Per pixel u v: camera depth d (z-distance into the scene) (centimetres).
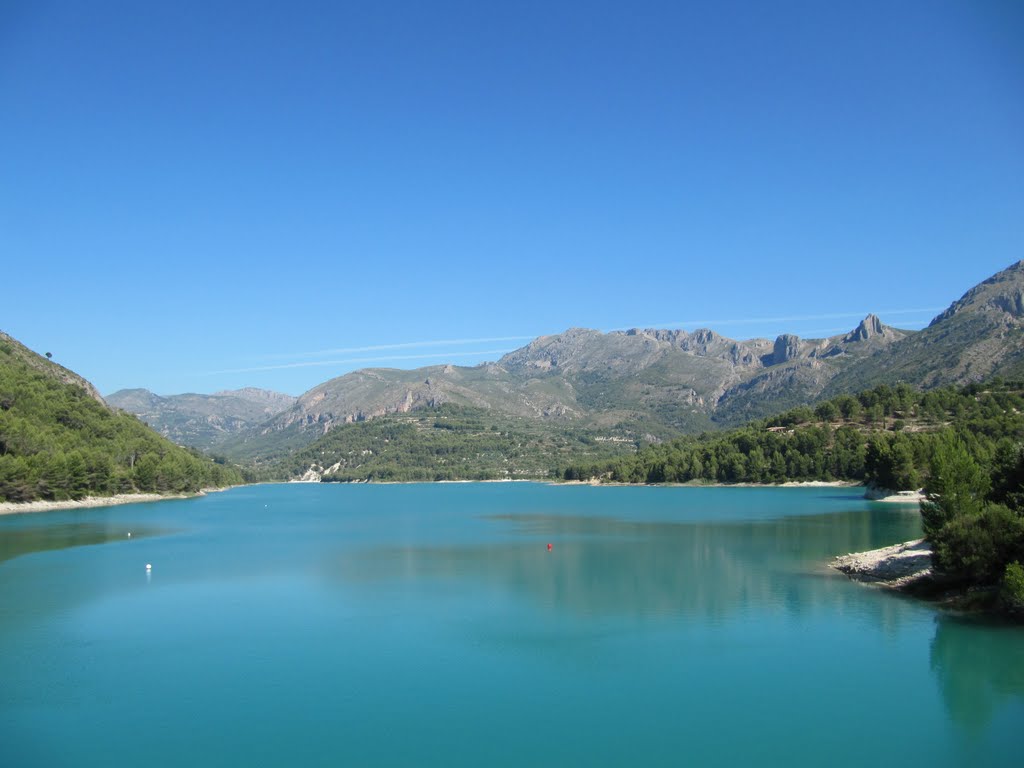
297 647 5031
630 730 3653
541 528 12838
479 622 5684
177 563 8644
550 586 7062
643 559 8669
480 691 4188
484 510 18075
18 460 15825
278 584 7256
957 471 6950
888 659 4644
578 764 3306
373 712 3897
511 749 3450
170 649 4991
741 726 3681
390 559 8994
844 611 5847
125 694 4150
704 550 9300
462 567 8300
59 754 3419
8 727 3722
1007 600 5522
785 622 5541
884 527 11519
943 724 3688
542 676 4428
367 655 4850
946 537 6053
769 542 9962
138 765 3309
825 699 4016
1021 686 4178
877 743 3494
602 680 4353
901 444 17400
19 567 8262
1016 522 5784
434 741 3541
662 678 4369
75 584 7231
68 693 4169
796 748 3444
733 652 4844
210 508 18938
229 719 3809
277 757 3378
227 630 5475
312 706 3972
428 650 4956
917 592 6356
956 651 4769
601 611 5997
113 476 19388
